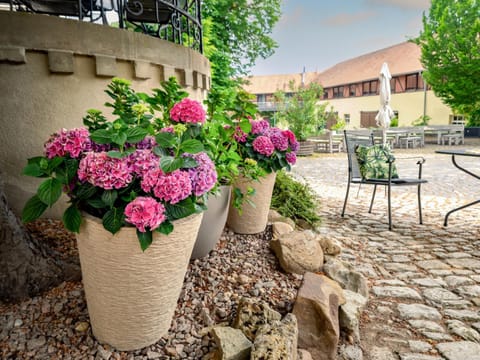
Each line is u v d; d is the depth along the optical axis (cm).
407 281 232
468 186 576
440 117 1634
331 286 179
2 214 151
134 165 119
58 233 205
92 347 132
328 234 331
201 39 361
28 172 118
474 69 1246
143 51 248
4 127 210
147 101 173
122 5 279
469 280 233
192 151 125
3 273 149
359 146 397
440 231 341
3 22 200
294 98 1132
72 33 216
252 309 149
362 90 2041
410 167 805
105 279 122
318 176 702
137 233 112
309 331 157
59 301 153
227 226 255
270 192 253
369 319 187
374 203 466
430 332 176
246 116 221
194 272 191
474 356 157
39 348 130
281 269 206
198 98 325
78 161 123
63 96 220
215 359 127
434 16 1395
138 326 129
